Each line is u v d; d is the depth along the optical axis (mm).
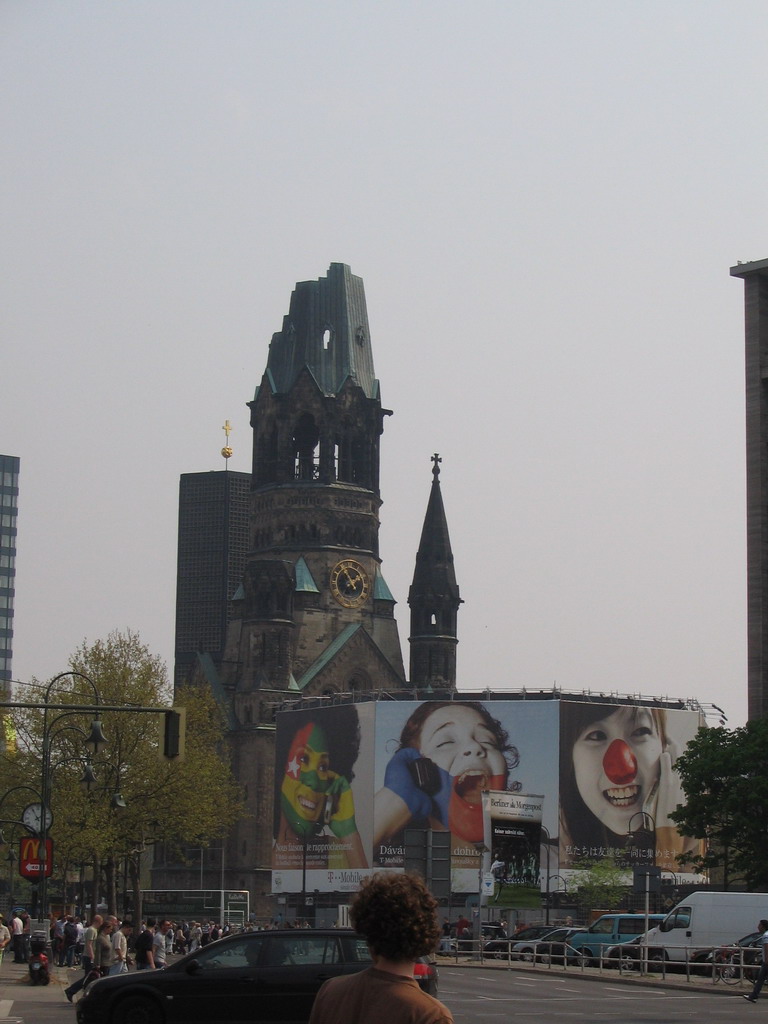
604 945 102188
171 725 57062
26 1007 60438
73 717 132625
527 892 166125
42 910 86375
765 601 127938
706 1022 53969
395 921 13273
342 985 13328
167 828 135875
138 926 145000
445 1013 13016
